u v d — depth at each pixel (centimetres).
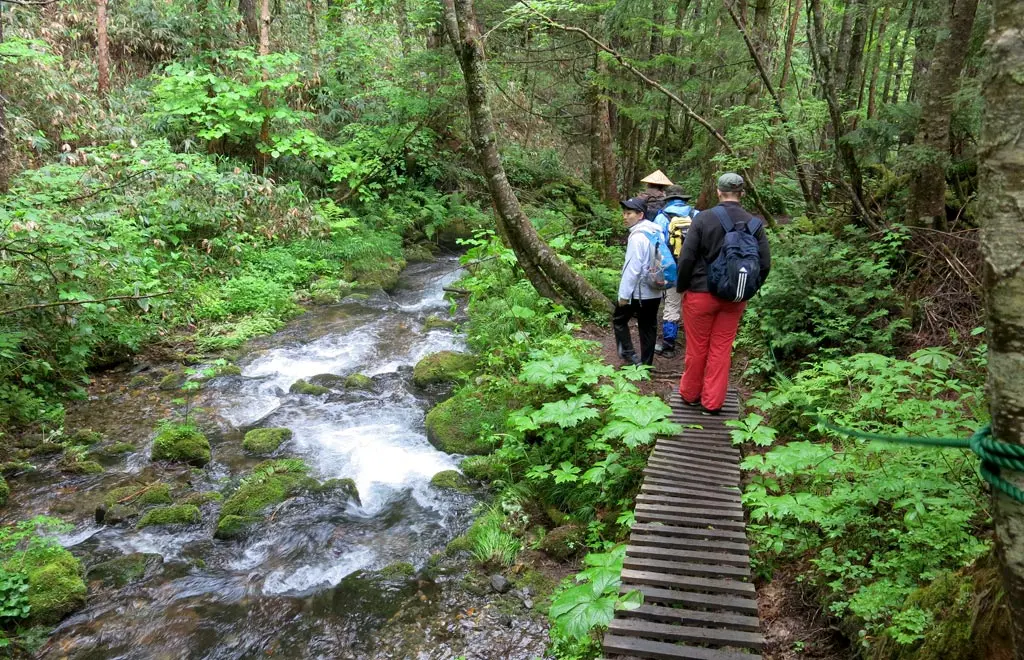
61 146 1120
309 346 921
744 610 337
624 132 1897
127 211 906
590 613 319
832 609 347
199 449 641
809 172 919
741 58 1116
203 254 1092
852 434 239
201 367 849
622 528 491
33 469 616
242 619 448
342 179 1487
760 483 461
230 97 1221
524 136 2097
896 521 381
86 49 1414
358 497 587
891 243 685
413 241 1484
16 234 668
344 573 495
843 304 654
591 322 848
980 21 698
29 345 746
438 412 707
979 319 578
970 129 707
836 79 1181
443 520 558
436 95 1518
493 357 722
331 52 1619
